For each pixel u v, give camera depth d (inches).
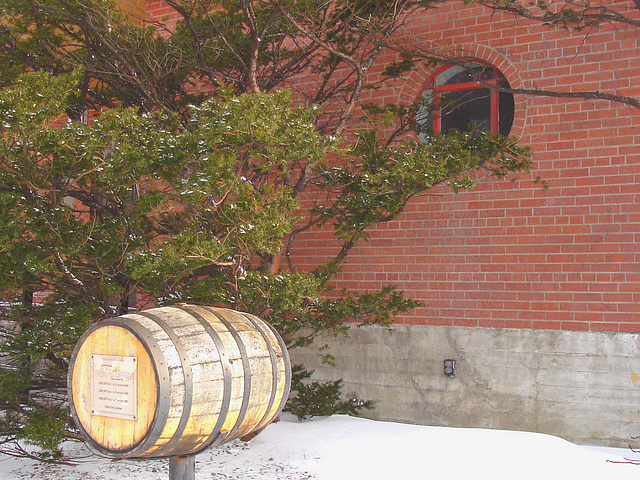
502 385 309.1
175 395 153.3
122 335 157.5
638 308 286.5
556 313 301.0
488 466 230.5
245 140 198.8
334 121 354.0
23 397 262.1
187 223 232.2
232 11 299.7
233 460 246.8
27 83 200.4
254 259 363.9
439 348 323.6
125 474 239.6
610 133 295.9
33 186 218.5
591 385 292.5
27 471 246.1
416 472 227.3
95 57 291.6
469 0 277.7
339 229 269.7
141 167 200.4
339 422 295.9
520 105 314.2
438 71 342.0
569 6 305.7
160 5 403.2
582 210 298.8
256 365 175.6
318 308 283.9
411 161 243.9
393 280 336.8
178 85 322.7
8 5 276.5
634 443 283.0
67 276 243.4
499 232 314.3
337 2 307.6
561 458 237.9
